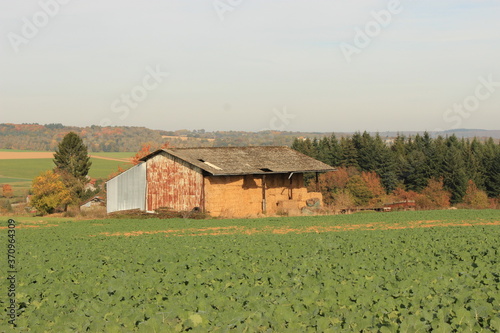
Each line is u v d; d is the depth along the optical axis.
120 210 55.56
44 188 71.50
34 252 24.47
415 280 15.37
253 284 15.52
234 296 13.75
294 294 13.75
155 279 15.81
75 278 17.19
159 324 10.78
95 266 19.17
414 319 10.70
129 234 35.25
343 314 11.66
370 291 13.98
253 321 11.02
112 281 15.55
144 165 53.81
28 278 16.84
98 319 11.47
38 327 10.95
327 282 14.86
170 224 42.03
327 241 27.30
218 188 49.19
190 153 52.41
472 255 20.92
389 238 28.33
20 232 36.50
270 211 53.31
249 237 30.81
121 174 55.88
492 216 47.06
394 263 18.92
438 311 11.38
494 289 13.91
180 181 50.81
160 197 52.38
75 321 11.42
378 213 52.12
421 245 24.67
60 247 26.61
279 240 28.39
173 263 19.03
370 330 10.71
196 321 10.96
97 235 34.16
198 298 13.39
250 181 51.81
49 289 14.80
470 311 11.36
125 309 12.20
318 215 50.19
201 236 31.91
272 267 17.97
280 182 54.59
